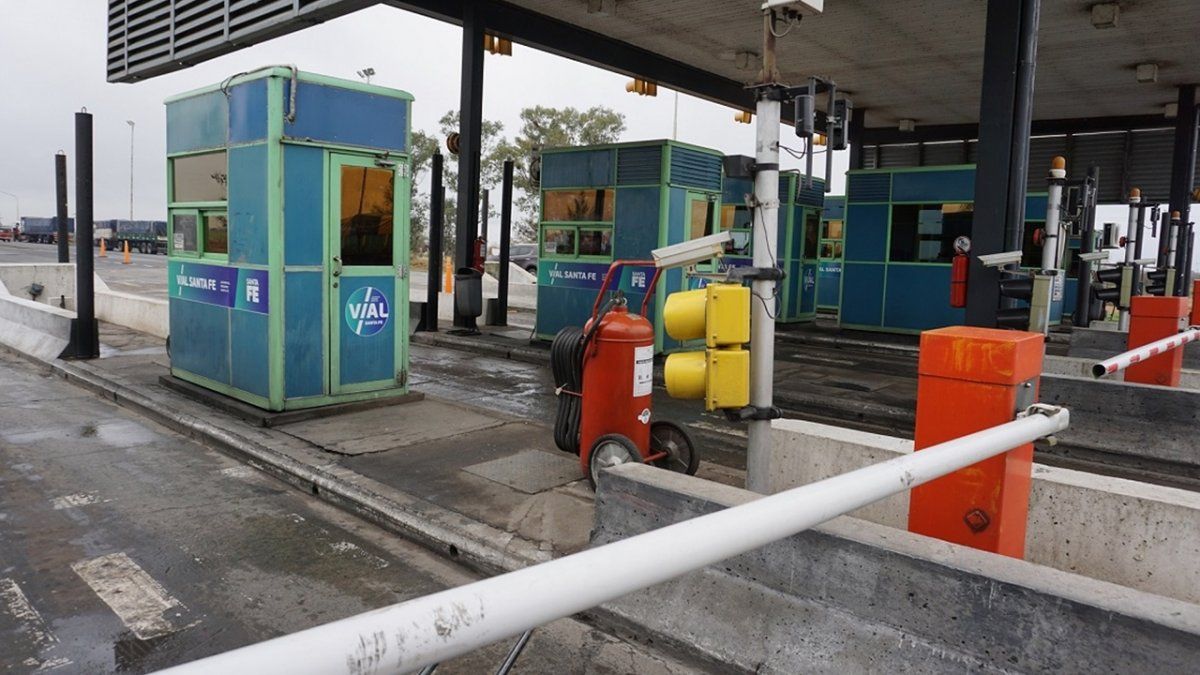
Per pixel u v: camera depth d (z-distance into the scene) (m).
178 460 5.93
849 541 2.76
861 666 2.63
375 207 7.04
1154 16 11.18
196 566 4.08
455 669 3.10
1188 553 3.14
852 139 18.88
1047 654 2.28
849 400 8.18
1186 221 15.33
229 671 0.89
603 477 3.60
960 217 13.38
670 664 3.12
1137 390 5.96
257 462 5.73
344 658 0.99
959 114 18.84
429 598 1.12
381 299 7.17
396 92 6.98
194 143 7.34
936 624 2.52
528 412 7.87
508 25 12.34
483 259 14.07
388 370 7.30
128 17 10.38
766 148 3.82
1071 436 6.21
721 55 14.37
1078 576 2.41
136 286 22.91
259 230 6.55
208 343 7.38
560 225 11.48
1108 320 12.97
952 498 2.90
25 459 5.86
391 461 5.52
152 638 3.35
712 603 3.13
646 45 13.93
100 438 6.51
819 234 16.36
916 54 13.66
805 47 13.50
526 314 17.19
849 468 4.15
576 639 3.34
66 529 4.53
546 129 34.06
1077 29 11.86
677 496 3.31
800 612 2.88
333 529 4.63
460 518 4.44
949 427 2.96
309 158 6.55
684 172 10.52
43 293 15.26
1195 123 15.27
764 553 3.01
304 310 6.68
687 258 4.55
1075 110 17.77
